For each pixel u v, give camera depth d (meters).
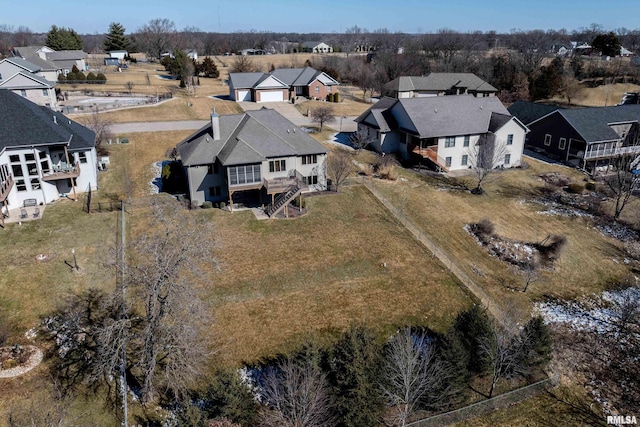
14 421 19.28
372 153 55.31
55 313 25.92
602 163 56.41
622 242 40.00
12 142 35.00
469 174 51.41
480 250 37.09
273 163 40.00
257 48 185.25
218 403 19.42
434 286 31.11
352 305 28.66
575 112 57.47
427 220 40.66
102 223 35.25
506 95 96.56
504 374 24.44
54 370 22.50
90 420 20.33
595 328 29.58
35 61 86.06
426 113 52.59
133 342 22.52
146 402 21.41
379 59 126.62
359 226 38.12
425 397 21.64
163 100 78.56
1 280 27.94
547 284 33.66
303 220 38.22
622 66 112.00
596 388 24.84
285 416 19.22
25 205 36.84
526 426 21.88
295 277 30.88
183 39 187.50
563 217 43.09
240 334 25.73
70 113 66.25
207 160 39.12
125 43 137.75
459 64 120.38
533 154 60.53
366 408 19.72
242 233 35.72
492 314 28.78
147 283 20.14
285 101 84.12
